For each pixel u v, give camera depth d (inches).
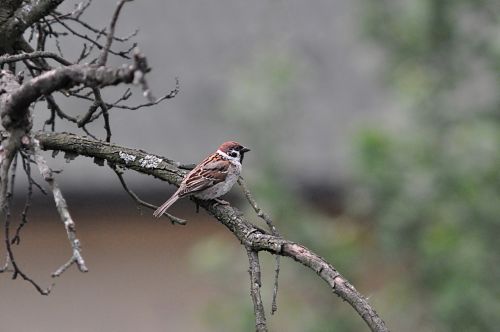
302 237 504.1
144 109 803.4
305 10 882.1
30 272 789.2
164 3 880.3
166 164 310.3
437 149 493.7
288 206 506.0
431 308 493.0
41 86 240.7
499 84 506.0
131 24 852.6
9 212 269.0
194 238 801.6
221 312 521.7
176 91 315.0
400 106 515.8
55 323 797.2
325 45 850.8
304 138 764.6
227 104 556.4
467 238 467.5
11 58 289.4
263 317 262.1
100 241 797.9
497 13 513.0
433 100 509.4
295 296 523.5
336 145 757.9
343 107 802.8
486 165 478.0
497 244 475.8
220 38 855.7
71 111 749.3
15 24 313.9
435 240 462.9
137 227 796.6
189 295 804.6
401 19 521.7
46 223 773.9
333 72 829.8
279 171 526.3
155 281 803.4
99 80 222.7
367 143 490.9
